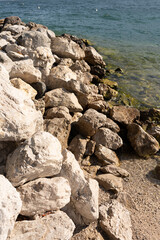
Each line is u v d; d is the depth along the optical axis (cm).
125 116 271
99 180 187
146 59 522
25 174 123
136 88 380
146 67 475
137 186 196
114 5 1499
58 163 138
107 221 146
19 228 114
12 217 102
